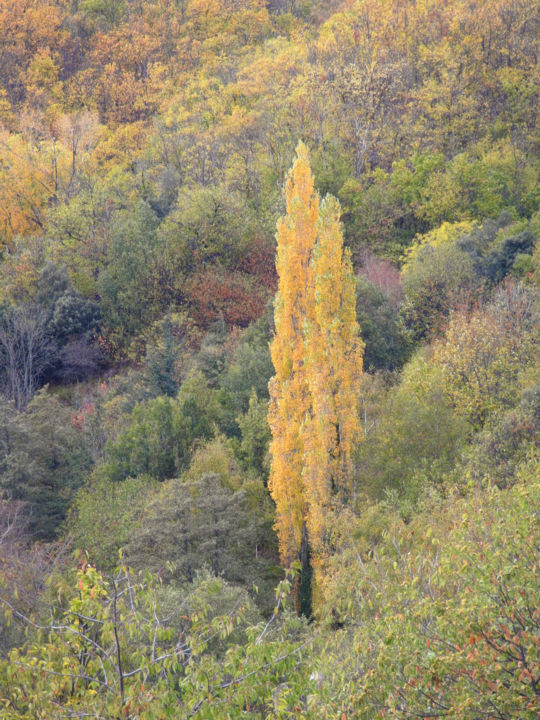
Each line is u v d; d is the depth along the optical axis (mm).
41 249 88000
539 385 38312
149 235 82000
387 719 11430
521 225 72625
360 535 32250
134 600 12867
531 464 18953
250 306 74312
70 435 52719
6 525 40250
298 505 38906
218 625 11867
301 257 38438
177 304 77812
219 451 45531
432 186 86438
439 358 46750
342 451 36844
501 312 50281
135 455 49062
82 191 94125
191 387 54281
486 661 10961
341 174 92125
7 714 11297
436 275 64438
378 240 84188
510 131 99562
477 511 15242
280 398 39219
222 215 84125
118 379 69562
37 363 74875
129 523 39844
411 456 37750
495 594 11516
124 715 10773
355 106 99938
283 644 11438
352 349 36875
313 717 11922
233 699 10828
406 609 12500
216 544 37156
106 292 80562
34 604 21141
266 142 99750
